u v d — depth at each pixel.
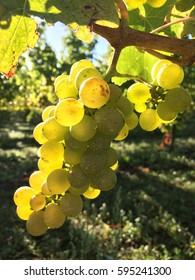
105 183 0.12
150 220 0.81
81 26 0.13
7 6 0.12
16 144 1.88
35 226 0.12
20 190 0.13
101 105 0.11
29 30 0.13
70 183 0.12
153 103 0.13
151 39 0.12
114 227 0.81
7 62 0.14
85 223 0.78
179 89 0.13
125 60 0.18
